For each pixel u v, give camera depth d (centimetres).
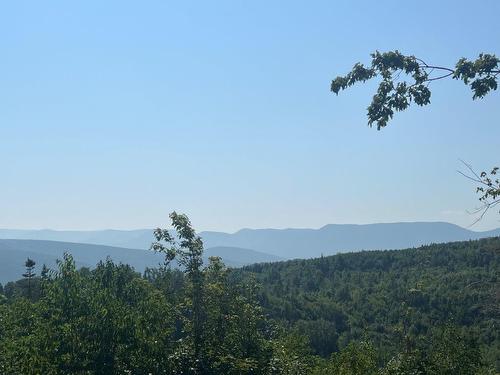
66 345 1108
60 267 1202
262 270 11144
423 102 766
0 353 1138
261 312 1540
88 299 1181
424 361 2325
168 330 1272
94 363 1113
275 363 1433
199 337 1370
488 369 2475
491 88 735
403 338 2814
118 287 1352
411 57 770
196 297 1388
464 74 746
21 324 1224
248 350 1388
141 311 1262
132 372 1165
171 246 1409
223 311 1406
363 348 2512
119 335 1156
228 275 1455
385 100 776
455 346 2373
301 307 7769
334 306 7875
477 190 834
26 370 1059
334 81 797
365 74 787
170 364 1243
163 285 1433
